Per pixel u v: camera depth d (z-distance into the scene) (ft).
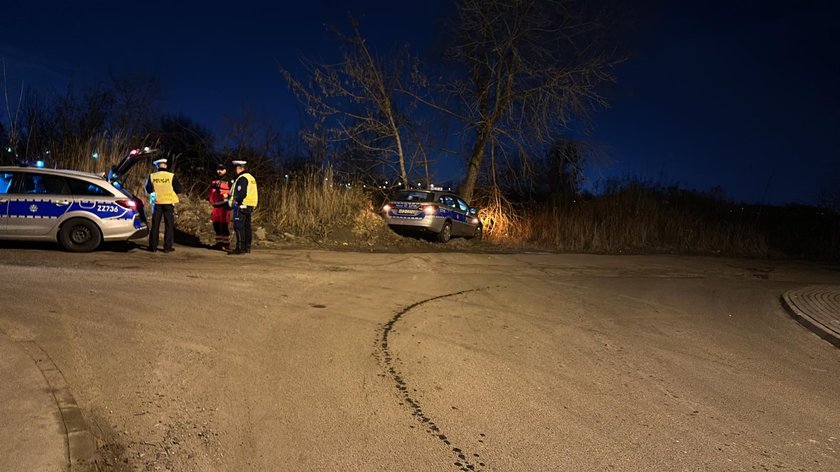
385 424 15.89
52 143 54.13
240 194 43.11
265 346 21.90
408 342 24.02
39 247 39.93
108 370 18.01
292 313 27.40
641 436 16.19
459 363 21.66
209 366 19.22
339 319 26.99
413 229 62.13
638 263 59.36
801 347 28.12
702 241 80.79
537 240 72.64
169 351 20.22
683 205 89.76
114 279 31.17
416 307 30.99
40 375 16.55
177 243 47.19
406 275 41.83
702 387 20.83
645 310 34.60
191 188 60.75
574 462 14.39
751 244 82.33
